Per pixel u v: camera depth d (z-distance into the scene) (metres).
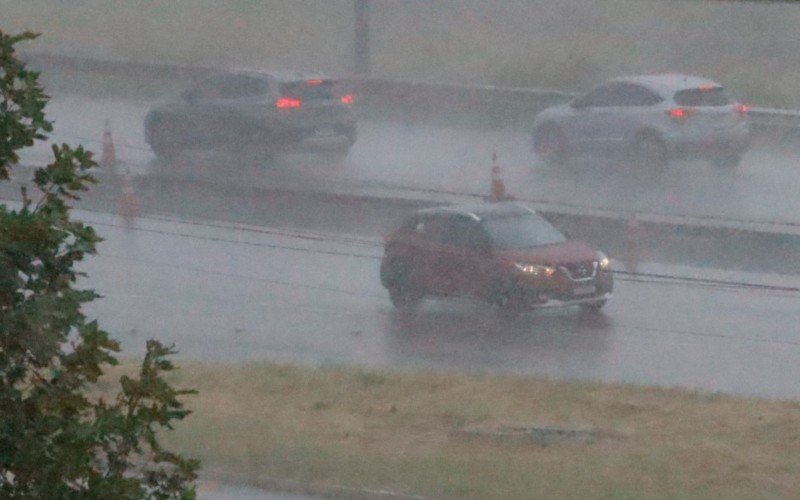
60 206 11.14
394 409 38.31
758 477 30.88
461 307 54.03
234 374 42.78
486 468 31.73
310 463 31.73
